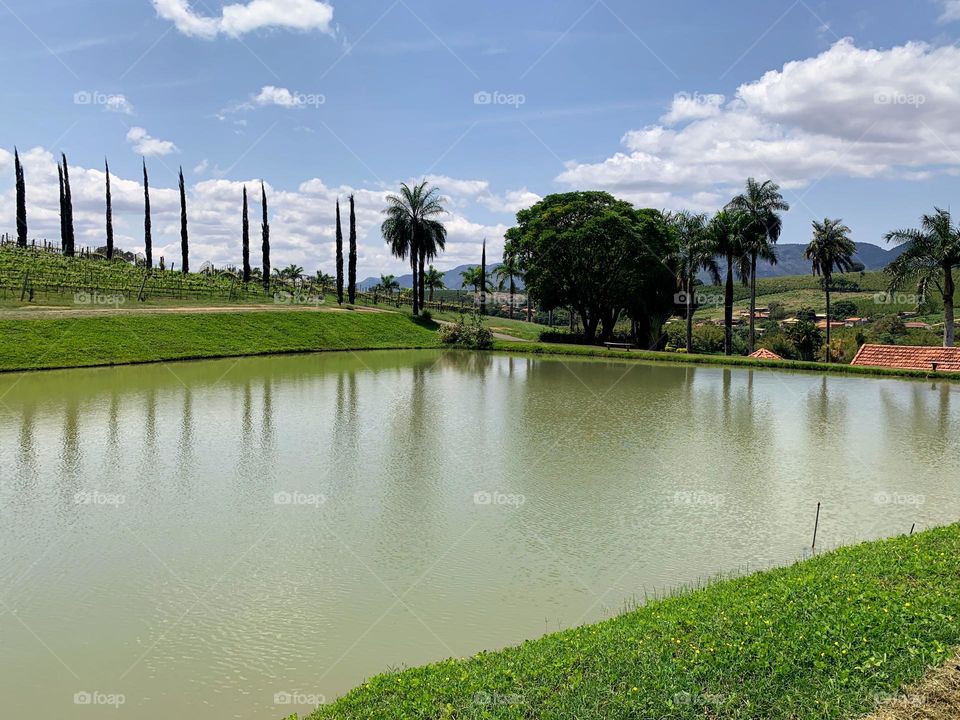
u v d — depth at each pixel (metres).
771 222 60.16
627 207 68.50
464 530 14.65
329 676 9.04
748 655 7.89
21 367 38.88
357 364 48.28
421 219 74.25
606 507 16.33
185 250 89.12
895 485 18.38
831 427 26.59
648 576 12.31
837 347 68.44
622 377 42.78
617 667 7.81
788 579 10.31
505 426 26.02
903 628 8.32
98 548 13.48
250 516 15.41
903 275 49.34
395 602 11.22
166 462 19.95
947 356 45.59
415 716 7.11
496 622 10.52
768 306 130.00
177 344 48.34
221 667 9.29
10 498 16.55
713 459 21.20
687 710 6.98
